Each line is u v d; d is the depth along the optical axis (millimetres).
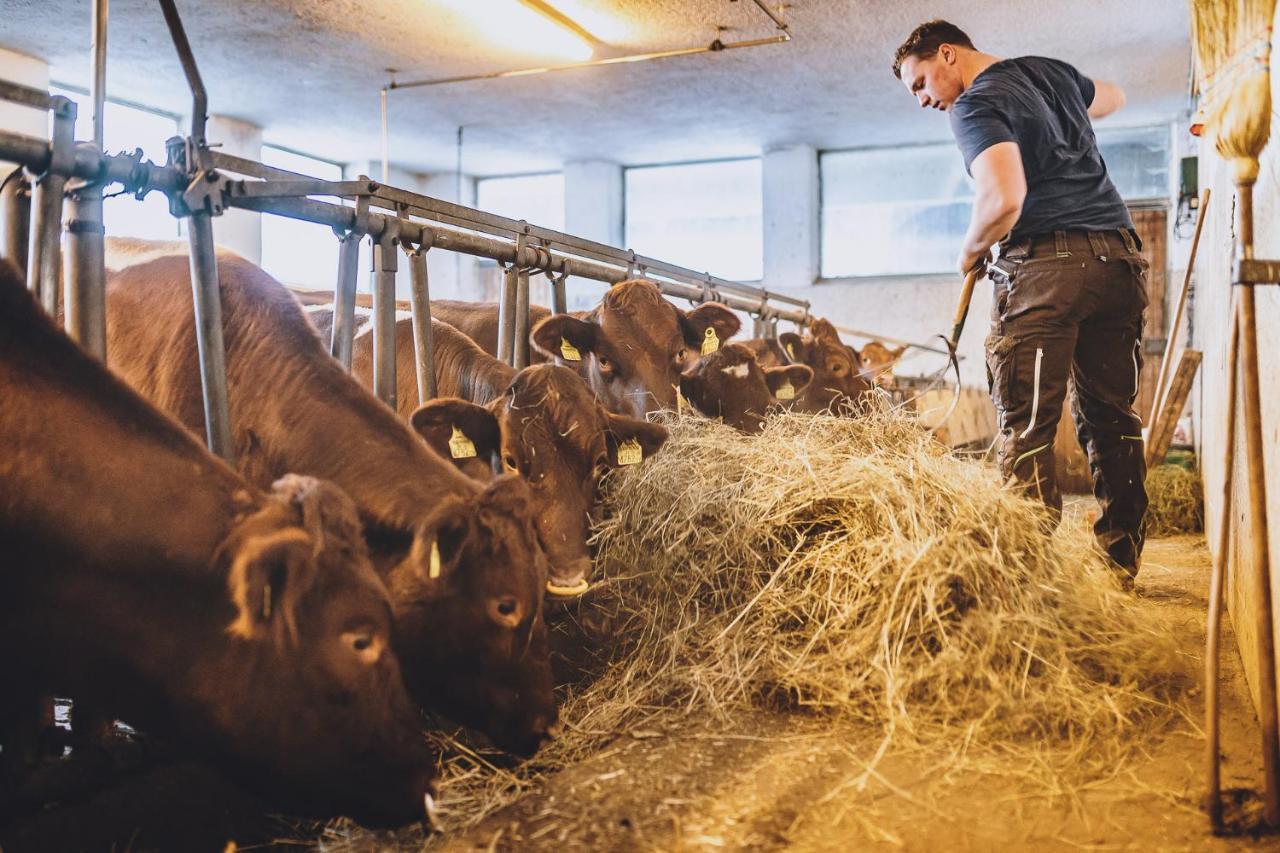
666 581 2980
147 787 2260
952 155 13375
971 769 2145
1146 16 9312
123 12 8953
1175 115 12203
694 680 2633
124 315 2875
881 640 2486
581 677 2904
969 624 2469
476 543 2209
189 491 1795
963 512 2754
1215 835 1871
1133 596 3619
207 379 2467
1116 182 12766
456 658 2242
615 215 14961
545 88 11398
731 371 4715
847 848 1831
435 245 3354
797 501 2912
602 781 2148
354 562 1798
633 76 10977
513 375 3398
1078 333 3527
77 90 11070
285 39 9773
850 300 13531
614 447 3145
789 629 2719
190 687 1736
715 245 14680
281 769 1770
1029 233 3416
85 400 1838
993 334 3529
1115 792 2041
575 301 14922
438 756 2396
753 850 1829
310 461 2367
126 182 2307
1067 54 10328
